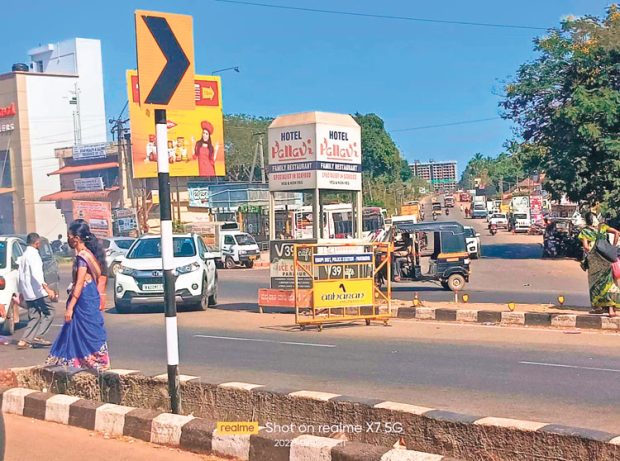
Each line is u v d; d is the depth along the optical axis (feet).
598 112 112.78
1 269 46.19
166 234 23.03
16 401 25.71
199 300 57.72
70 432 23.20
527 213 245.45
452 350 37.73
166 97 22.63
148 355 38.70
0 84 209.87
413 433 20.31
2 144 210.59
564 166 117.29
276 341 42.34
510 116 132.05
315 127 57.00
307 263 55.16
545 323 45.85
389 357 36.04
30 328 41.32
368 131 336.29
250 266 137.18
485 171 603.67
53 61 228.02
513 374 31.22
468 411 25.09
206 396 24.89
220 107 157.48
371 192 303.89
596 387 28.40
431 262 75.97
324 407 22.20
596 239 45.11
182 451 21.04
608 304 44.62
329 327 48.01
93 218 160.97
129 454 20.76
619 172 113.70
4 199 211.00
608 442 17.07
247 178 249.75
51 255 57.36
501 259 135.33
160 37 22.56
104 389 26.99
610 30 120.06
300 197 193.26
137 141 146.82
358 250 53.83
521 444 18.38
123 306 58.44
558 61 124.67
